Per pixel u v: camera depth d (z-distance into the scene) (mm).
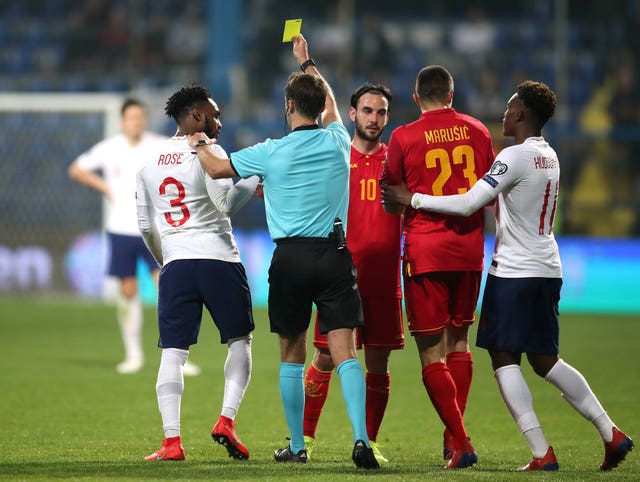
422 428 26906
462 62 79000
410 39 82312
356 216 21734
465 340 21094
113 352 42812
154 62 81312
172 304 20578
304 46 21594
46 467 19125
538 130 20250
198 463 19797
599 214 62938
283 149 19281
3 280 64875
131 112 38031
